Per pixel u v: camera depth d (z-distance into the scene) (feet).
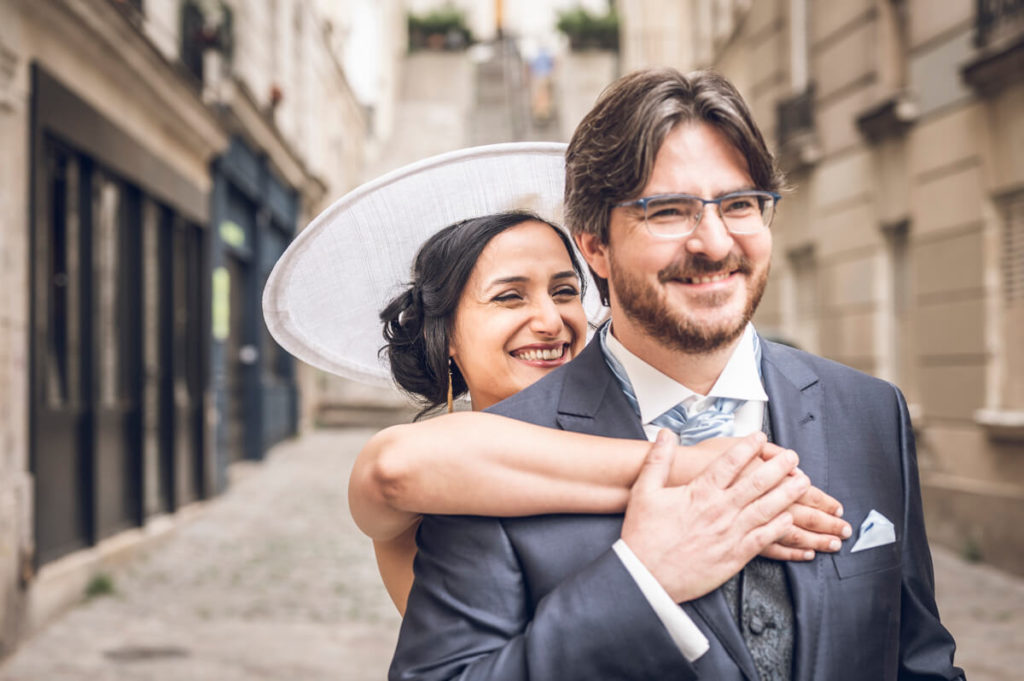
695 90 4.13
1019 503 24.00
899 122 29.81
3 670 16.25
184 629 19.30
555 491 4.22
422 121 109.09
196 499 34.60
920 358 29.37
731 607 4.15
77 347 22.39
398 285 6.06
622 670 3.89
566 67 117.91
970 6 26.50
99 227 23.91
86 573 21.61
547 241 5.48
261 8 46.26
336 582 23.76
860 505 4.37
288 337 6.26
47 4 18.95
